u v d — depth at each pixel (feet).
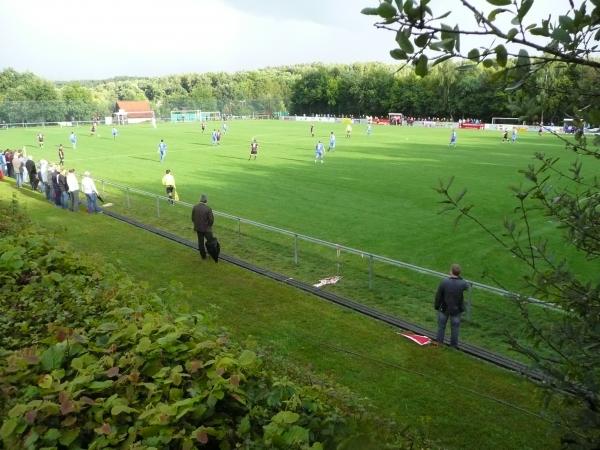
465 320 40.65
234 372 15.89
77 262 28.43
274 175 110.63
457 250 57.31
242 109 405.39
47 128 278.46
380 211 76.64
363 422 15.46
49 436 13.00
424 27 7.69
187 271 49.98
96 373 15.52
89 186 72.69
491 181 101.09
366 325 38.78
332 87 364.17
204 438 12.75
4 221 39.17
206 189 95.30
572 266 50.49
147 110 360.89
